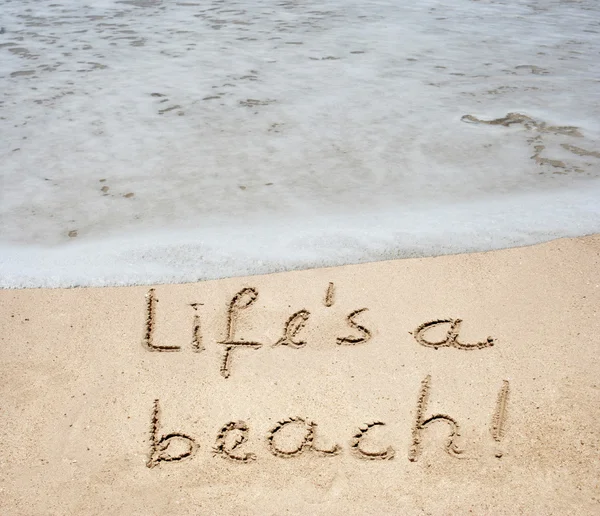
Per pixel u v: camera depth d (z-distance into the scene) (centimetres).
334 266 194
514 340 167
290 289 185
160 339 168
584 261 195
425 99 326
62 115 305
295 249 202
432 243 204
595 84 348
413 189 242
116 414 148
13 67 366
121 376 157
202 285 187
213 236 211
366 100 325
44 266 195
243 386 155
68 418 146
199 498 131
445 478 134
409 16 482
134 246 205
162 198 237
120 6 497
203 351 165
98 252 202
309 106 316
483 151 272
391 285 186
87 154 269
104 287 186
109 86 340
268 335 170
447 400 151
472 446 141
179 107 315
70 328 171
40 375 157
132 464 137
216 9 491
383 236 209
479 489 132
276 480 134
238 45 406
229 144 278
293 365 161
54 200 235
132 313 177
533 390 153
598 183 244
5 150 271
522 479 134
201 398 152
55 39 416
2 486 132
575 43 422
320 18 470
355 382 156
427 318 174
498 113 310
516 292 183
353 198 236
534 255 198
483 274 190
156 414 148
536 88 342
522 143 279
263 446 141
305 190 241
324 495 131
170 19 463
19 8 488
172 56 385
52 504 129
